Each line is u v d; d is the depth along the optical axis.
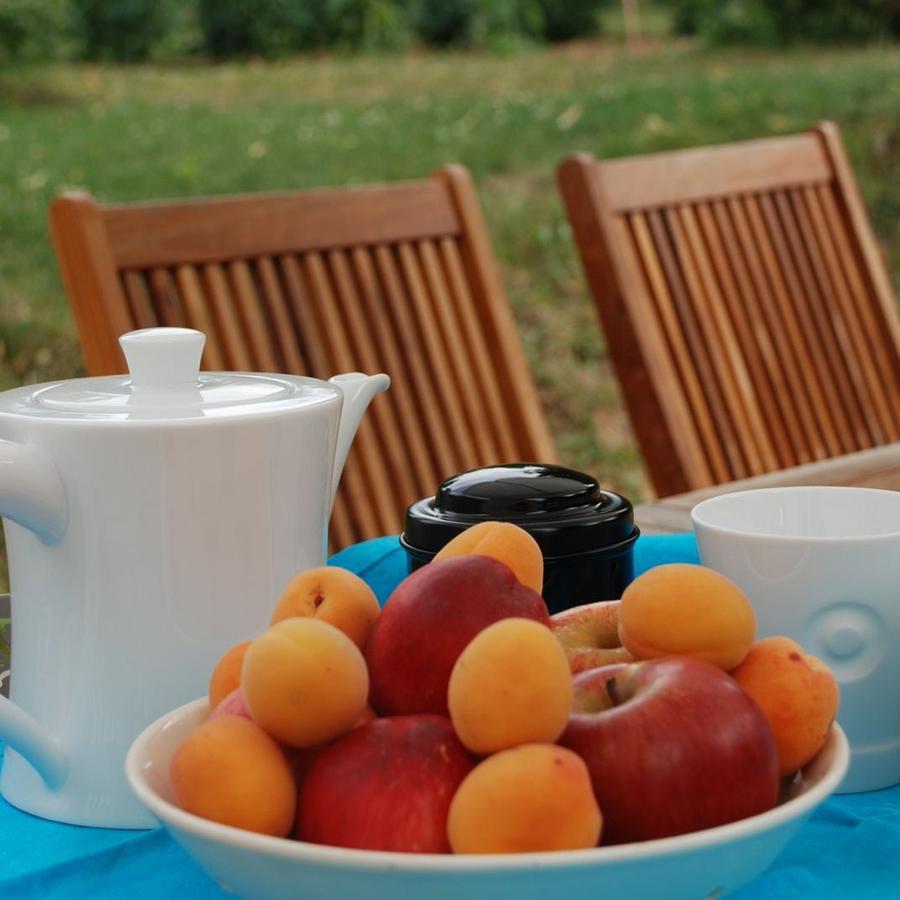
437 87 6.84
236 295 1.16
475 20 8.29
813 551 0.55
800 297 1.59
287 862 0.39
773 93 5.66
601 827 0.41
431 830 0.41
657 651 0.47
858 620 0.56
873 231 4.45
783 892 0.49
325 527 0.62
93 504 0.54
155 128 5.79
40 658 0.57
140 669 0.55
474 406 1.29
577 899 0.39
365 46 7.95
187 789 0.42
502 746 0.41
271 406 0.57
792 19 7.31
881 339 1.65
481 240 1.31
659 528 0.90
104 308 1.05
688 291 1.47
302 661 0.42
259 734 0.43
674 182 1.47
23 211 4.48
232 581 0.56
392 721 0.43
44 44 6.54
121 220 1.08
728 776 0.41
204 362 1.13
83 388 0.60
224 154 5.32
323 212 1.22
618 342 1.38
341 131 5.69
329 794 0.42
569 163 1.39
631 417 1.39
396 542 0.82
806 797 0.42
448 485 0.64
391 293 1.26
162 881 0.51
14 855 0.54
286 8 7.92
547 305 4.14
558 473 0.65
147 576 0.55
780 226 1.59
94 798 0.56
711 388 1.46
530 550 0.52
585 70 7.16
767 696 0.45
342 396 0.62
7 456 0.53
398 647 0.46
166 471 0.54
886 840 0.51
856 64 6.34
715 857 0.39
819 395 1.58
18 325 3.73
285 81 7.12
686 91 5.94
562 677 0.41
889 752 0.57
